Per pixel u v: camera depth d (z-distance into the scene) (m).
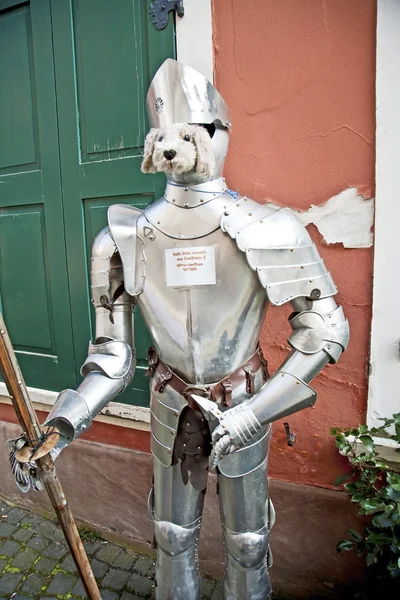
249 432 1.04
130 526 2.05
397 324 1.45
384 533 1.35
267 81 1.50
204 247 1.10
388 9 1.31
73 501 2.19
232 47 1.53
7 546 2.11
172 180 1.13
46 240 2.04
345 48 1.40
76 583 1.88
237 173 1.60
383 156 1.39
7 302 2.20
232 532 1.27
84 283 1.97
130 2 1.66
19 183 2.04
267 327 1.64
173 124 1.04
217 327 1.14
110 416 1.99
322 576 1.70
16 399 1.01
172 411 1.21
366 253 1.47
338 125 1.44
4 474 2.41
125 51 1.71
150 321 1.21
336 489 1.65
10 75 1.98
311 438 1.65
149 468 1.95
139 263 1.17
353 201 1.46
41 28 1.86
